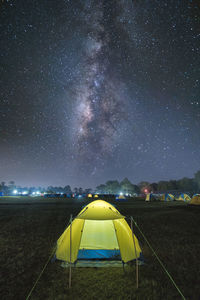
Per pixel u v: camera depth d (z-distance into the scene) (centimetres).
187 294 397
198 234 895
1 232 954
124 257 552
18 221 1266
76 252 555
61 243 616
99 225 655
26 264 556
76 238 581
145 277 468
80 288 420
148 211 1816
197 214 1566
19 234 912
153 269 515
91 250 608
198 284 438
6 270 518
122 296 388
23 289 420
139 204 2867
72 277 472
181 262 562
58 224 1156
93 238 633
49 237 854
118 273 491
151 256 609
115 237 634
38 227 1069
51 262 566
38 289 419
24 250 680
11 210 1933
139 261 560
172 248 688
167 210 1895
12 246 727
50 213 1678
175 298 383
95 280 456
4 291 413
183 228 1027
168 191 9025
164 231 958
